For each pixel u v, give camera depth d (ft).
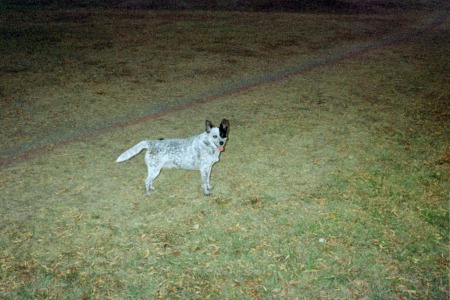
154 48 62.08
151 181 23.99
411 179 25.89
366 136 32.58
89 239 20.54
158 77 48.98
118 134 33.09
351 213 22.52
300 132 33.53
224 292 17.35
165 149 23.27
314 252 19.63
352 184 25.44
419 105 39.86
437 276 17.98
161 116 37.17
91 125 34.99
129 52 59.41
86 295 17.13
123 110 38.58
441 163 27.91
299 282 17.85
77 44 62.49
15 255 19.33
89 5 93.86
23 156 29.19
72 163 28.19
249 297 17.10
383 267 18.60
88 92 43.21
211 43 66.08
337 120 36.09
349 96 42.88
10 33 66.85
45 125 34.83
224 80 48.60
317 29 80.28
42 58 54.90
